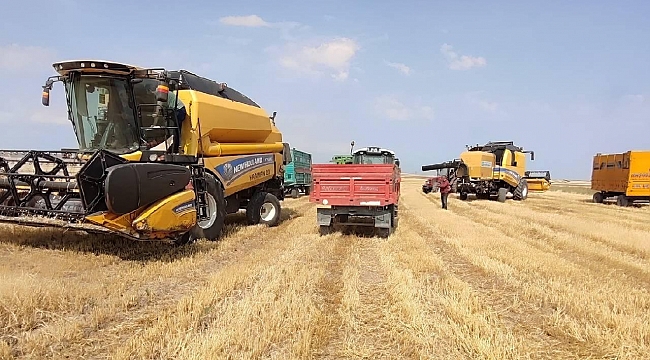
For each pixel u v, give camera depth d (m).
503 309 6.20
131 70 9.05
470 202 26.00
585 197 35.75
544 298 6.49
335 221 13.68
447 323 5.39
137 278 7.10
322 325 5.26
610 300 6.45
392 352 4.70
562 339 5.14
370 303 6.26
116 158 7.71
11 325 4.90
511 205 24.17
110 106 9.21
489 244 11.03
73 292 5.99
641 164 25.11
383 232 12.32
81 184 7.34
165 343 4.62
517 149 30.38
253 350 4.45
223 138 11.89
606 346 4.88
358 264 8.59
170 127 9.96
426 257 9.22
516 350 4.67
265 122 14.02
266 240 11.31
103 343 4.71
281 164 15.18
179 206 8.44
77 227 7.88
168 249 9.12
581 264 9.25
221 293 6.29
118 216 7.54
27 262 7.57
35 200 8.61
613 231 13.78
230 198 12.82
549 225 15.46
